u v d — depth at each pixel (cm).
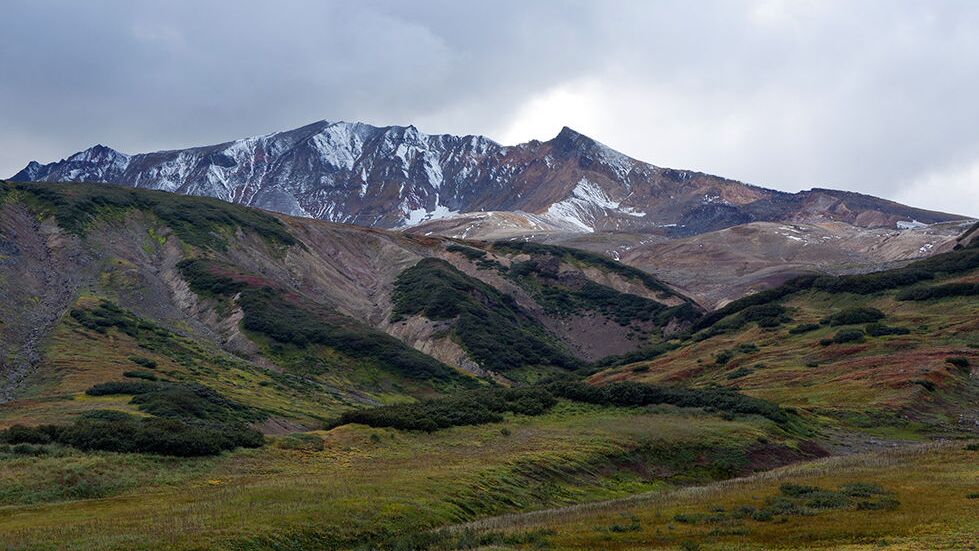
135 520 3244
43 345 10881
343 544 3297
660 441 5812
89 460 4250
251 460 4750
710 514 3625
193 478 4259
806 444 6519
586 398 7100
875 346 10756
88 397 7962
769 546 2927
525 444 5522
